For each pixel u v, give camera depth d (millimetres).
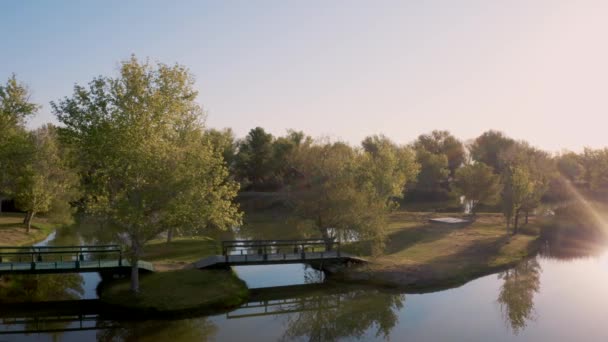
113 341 22594
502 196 52094
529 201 54594
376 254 38719
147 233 26312
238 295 29375
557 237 50625
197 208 26156
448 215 64500
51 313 26406
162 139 28078
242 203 83688
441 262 37812
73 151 27672
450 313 27281
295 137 103875
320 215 37125
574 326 24984
